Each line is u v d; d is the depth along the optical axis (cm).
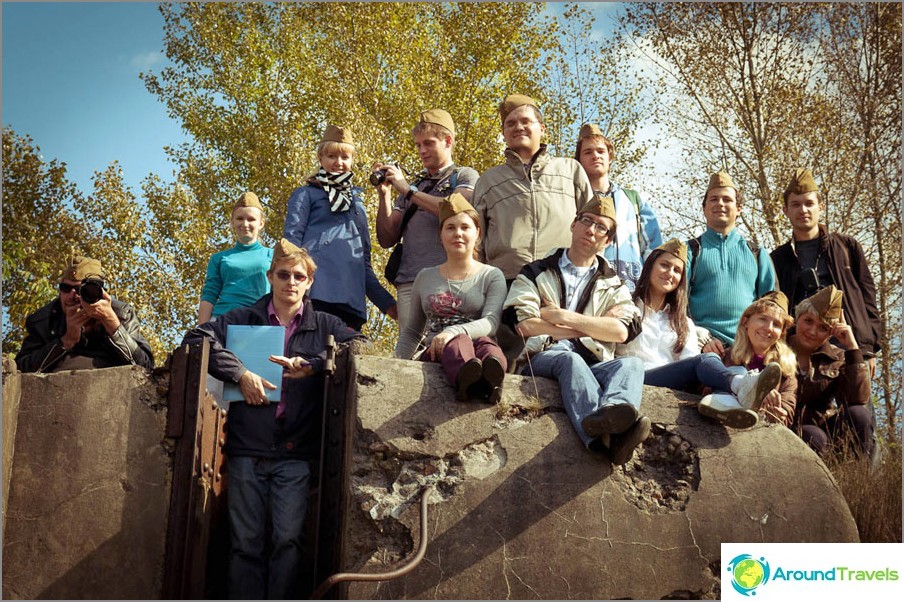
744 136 1440
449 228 548
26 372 535
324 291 652
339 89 1559
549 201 643
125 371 495
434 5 1631
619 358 509
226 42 1745
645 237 699
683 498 503
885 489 563
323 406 497
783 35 1404
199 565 479
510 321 537
